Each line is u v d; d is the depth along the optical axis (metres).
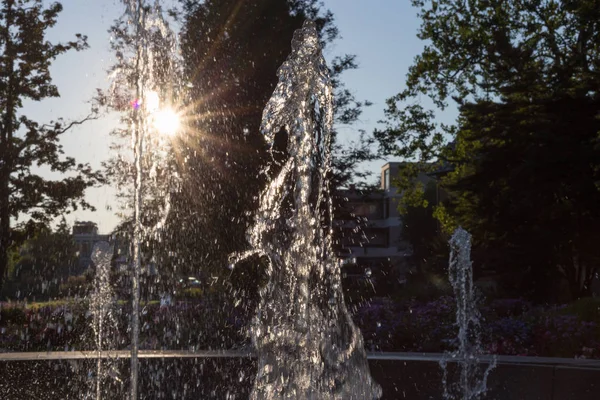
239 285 13.17
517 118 20.77
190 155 15.85
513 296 20.80
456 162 27.33
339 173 21.16
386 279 17.62
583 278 24.09
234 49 18.03
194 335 9.84
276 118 5.00
